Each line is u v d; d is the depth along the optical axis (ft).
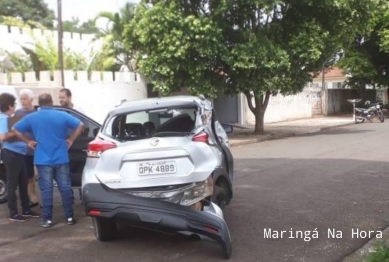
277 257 17.74
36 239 20.95
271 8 59.88
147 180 18.22
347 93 122.01
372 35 109.60
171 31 57.67
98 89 60.49
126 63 75.72
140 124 21.50
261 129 69.56
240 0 59.31
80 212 25.59
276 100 93.20
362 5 64.13
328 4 61.93
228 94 65.16
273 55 59.67
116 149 18.49
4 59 66.39
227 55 59.11
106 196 18.17
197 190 18.30
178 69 59.57
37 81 58.29
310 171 35.12
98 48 77.66
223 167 20.42
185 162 18.35
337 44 65.82
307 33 63.00
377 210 23.75
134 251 18.85
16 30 72.69
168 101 20.48
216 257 17.90
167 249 18.97
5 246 20.07
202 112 20.62
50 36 73.51
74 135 22.79
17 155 23.66
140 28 59.52
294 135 69.31
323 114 112.57
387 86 122.21
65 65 69.97
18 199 29.09
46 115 22.27
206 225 17.60
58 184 22.93
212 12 60.59
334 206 24.63
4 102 23.13
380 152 44.57
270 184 30.83
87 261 17.93
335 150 47.29
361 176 32.50
